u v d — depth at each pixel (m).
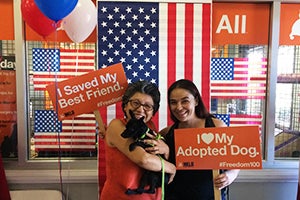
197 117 1.51
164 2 2.12
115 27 2.11
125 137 1.24
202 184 1.43
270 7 2.28
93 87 1.54
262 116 2.36
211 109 2.33
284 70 2.33
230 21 2.29
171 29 2.12
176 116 1.48
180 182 1.46
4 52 2.20
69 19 1.78
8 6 2.17
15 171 2.21
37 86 2.24
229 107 2.34
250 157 1.28
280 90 2.34
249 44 2.30
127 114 1.35
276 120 2.35
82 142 2.29
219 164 1.30
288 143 2.38
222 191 1.49
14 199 2.13
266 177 2.30
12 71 2.22
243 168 1.28
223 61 2.30
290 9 2.28
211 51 2.27
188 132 1.31
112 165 1.32
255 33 2.30
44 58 2.22
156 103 1.36
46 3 1.51
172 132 1.52
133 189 1.25
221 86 2.32
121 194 1.27
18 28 2.15
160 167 1.26
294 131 2.37
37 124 2.26
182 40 2.13
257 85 2.33
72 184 2.25
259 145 1.27
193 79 2.14
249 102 2.34
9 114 2.24
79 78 1.54
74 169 2.27
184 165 1.31
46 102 2.25
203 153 1.30
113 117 2.12
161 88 2.14
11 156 2.28
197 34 2.13
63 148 2.28
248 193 2.33
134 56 2.12
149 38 2.12
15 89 2.23
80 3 1.77
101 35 2.11
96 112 1.55
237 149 1.29
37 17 1.68
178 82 1.48
